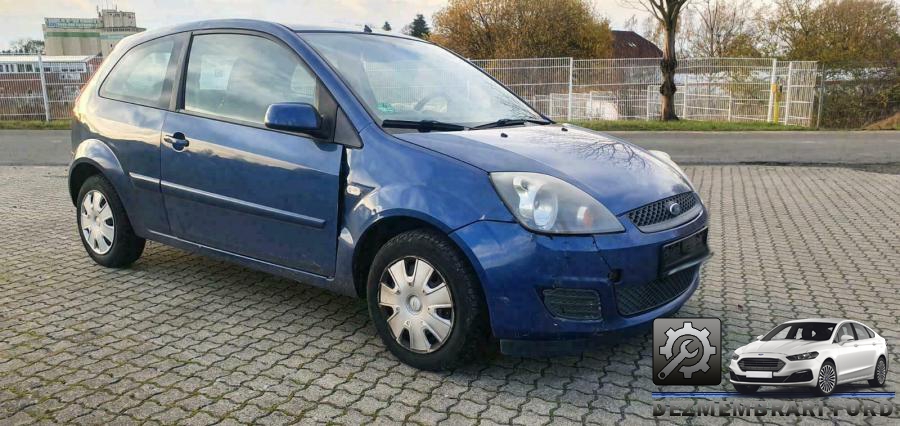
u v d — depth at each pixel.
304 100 3.75
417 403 3.03
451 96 4.15
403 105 3.79
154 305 4.28
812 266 5.29
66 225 6.62
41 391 3.12
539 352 3.09
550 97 21.19
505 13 36.28
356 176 3.45
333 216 3.55
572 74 21.03
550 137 3.82
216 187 4.05
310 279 3.77
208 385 3.19
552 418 2.91
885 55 28.84
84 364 3.41
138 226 4.68
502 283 3.02
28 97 21.53
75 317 4.07
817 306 4.33
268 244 3.91
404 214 3.23
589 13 36.94
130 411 2.94
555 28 35.91
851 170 10.87
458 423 2.86
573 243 3.00
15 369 3.35
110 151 4.66
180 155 4.21
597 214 3.08
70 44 70.81
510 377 3.30
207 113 4.18
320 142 3.62
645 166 3.65
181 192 4.25
